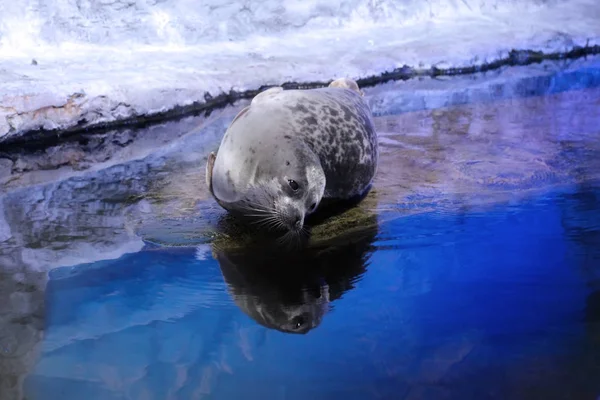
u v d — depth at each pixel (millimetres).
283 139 3000
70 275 2830
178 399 1887
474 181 3900
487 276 2672
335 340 2215
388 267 2812
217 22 8188
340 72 7246
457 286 2590
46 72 6070
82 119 5480
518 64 8406
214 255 3018
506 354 2082
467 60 8000
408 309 2420
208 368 2066
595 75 7484
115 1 7605
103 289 2686
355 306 2467
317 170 2945
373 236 3160
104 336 2293
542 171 4051
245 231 3277
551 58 8609
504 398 1857
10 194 3998
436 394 1884
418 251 2963
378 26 9234
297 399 1888
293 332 2289
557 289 2529
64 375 2051
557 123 5273
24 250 3123
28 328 2369
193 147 5012
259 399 1895
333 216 3432
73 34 7371
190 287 2691
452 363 2043
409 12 9531
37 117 5223
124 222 3449
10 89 5223
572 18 9602
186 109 6145
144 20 7758
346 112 3477
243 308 2494
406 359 2078
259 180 2957
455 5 9828
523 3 10133
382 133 5062
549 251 2900
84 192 3980
